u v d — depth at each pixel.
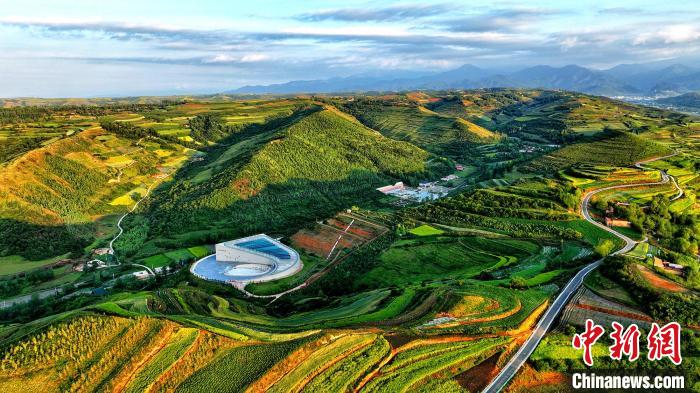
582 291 117.38
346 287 147.62
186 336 95.12
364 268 156.12
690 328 100.19
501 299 113.50
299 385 82.38
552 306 111.31
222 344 93.56
